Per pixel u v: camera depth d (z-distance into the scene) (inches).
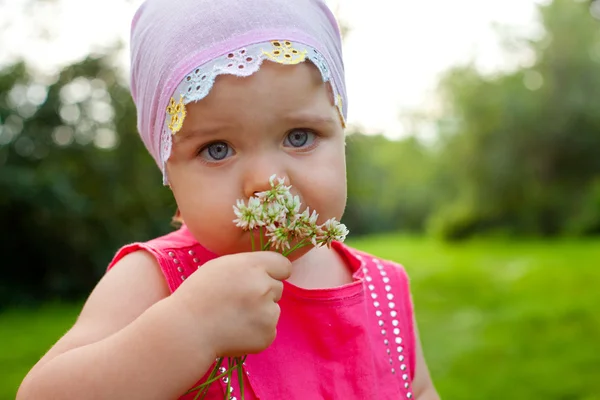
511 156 837.8
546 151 826.8
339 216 46.6
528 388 168.4
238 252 44.9
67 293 382.6
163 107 45.2
